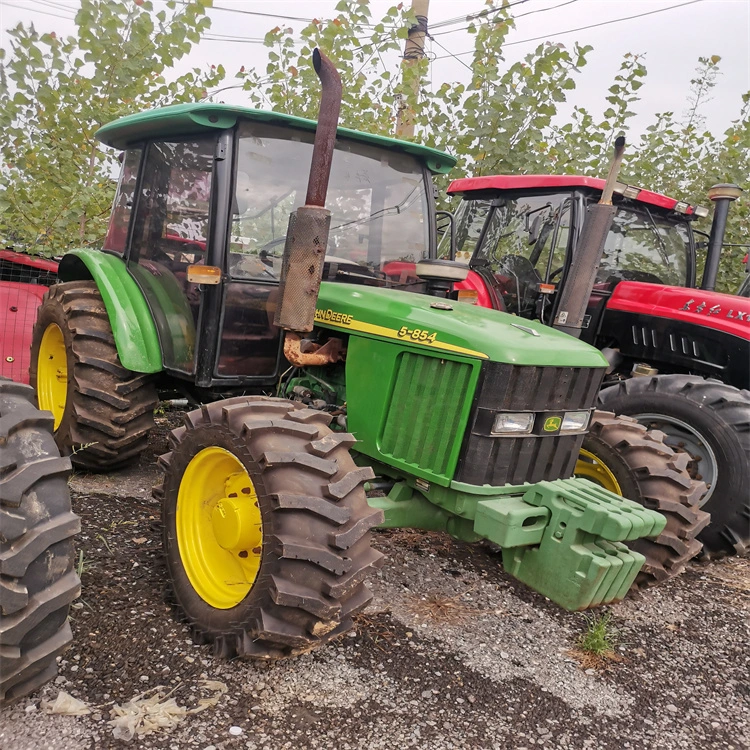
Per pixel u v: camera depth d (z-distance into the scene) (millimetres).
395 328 2980
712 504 3949
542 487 2861
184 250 3574
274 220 3502
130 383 3879
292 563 2260
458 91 7602
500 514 2691
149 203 3902
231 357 3467
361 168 3715
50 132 6461
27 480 1983
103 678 2250
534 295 5242
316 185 2686
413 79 7484
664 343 4961
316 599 2248
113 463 4047
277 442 2420
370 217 3752
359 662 2557
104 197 6543
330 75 2576
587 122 7977
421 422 2898
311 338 3412
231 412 2543
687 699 2621
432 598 3170
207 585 2596
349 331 3150
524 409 2793
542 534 2881
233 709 2193
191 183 3537
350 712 2260
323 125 2613
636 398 4262
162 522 2834
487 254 5648
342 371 3367
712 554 4055
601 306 5246
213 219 3324
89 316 3947
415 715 2291
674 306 4922
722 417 3943
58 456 2129
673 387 4156
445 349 2795
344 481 2387
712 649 3041
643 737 2350
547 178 5176
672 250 5574
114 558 3068
